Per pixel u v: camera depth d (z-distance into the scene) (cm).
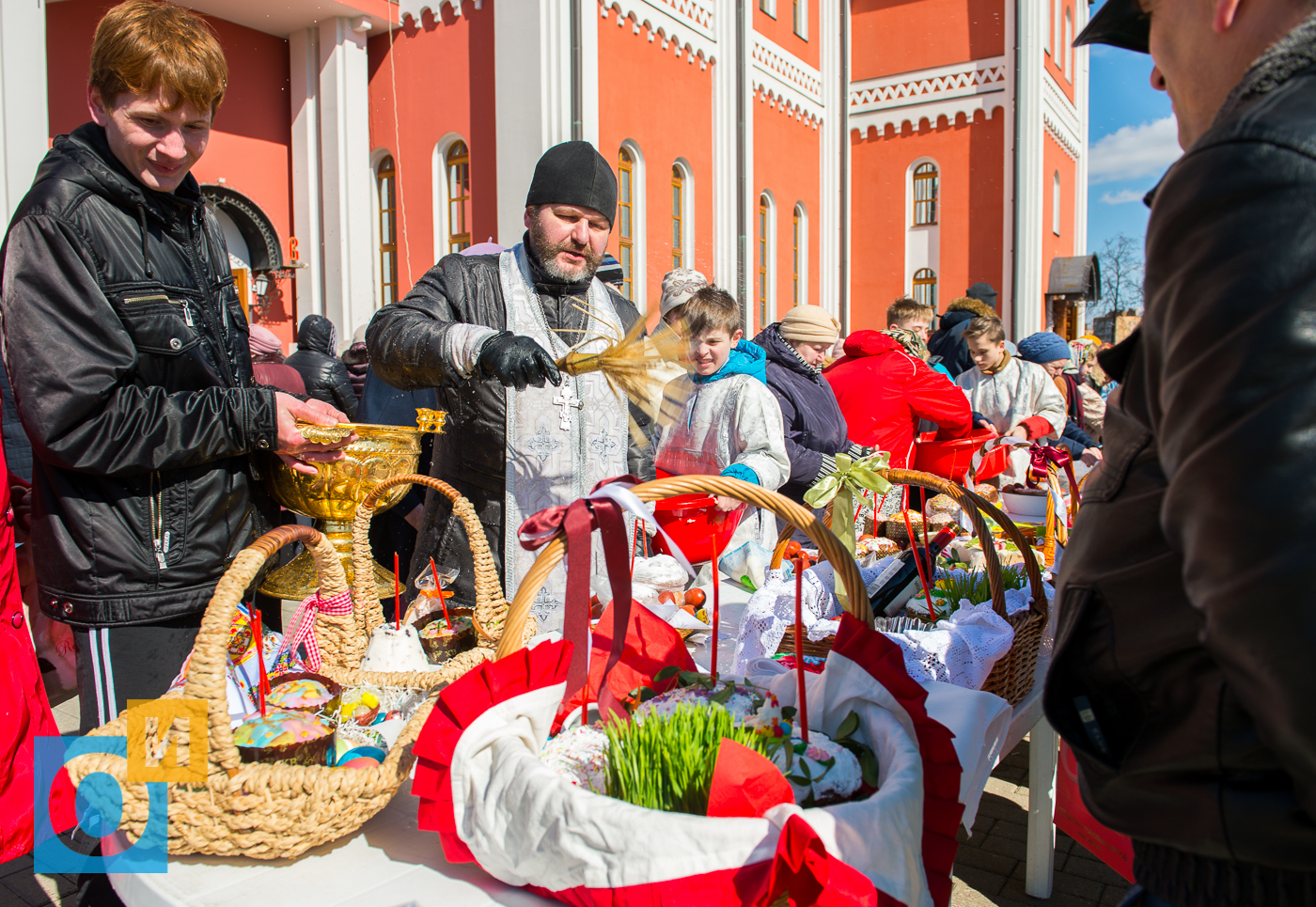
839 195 1530
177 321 151
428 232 944
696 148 1097
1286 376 53
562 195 197
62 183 140
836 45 1475
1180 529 60
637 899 79
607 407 207
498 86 859
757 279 1293
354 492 173
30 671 156
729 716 99
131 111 139
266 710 117
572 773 97
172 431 142
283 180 959
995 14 1510
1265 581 53
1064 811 197
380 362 183
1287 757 57
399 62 948
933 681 140
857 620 110
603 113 927
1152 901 80
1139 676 73
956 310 558
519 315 202
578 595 104
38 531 148
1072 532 84
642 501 109
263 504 176
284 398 155
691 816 79
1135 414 75
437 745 99
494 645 153
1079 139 1909
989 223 1545
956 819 97
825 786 96
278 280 948
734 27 1165
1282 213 56
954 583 182
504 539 199
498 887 96
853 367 333
